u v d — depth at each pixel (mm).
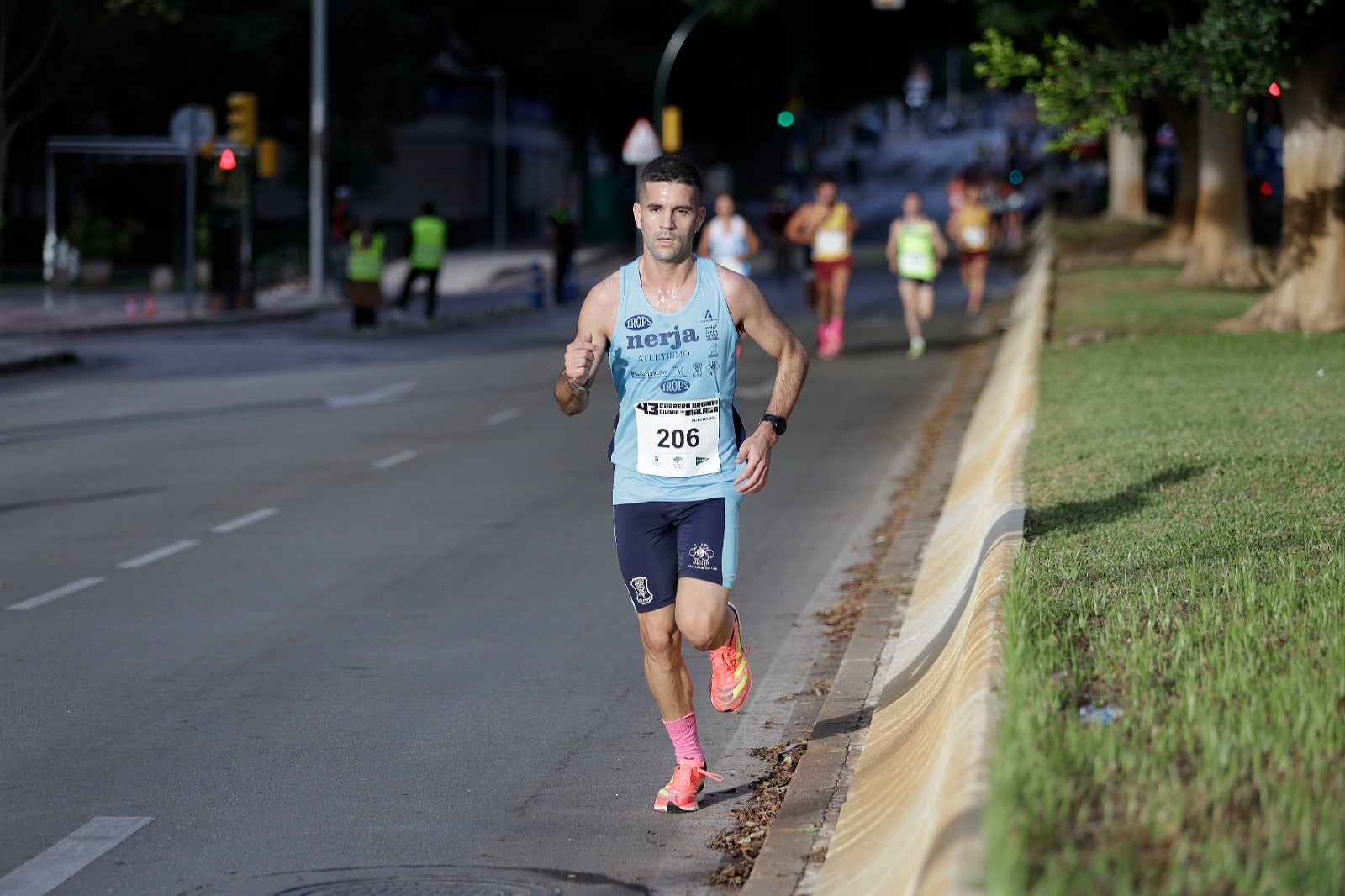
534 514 36250
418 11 189750
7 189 156125
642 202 16406
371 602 28062
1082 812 11578
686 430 16672
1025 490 27219
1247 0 44312
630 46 192500
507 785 18641
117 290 119875
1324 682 14742
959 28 196750
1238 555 21062
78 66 120375
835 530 34094
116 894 15359
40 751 19969
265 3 143625
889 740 18172
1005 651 15750
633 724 21047
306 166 163500
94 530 34688
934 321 87125
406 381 64312
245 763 19453
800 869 15469
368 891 15320
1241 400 37281
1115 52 49344
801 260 134625
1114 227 125312
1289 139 56031
